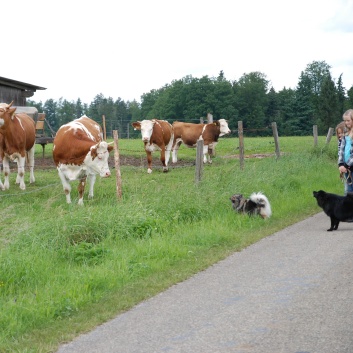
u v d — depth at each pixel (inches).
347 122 425.4
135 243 380.5
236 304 255.1
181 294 277.6
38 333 238.1
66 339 228.7
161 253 356.5
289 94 4463.6
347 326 218.8
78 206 497.4
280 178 610.5
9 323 248.4
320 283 278.7
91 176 574.9
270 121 4261.8
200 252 365.1
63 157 549.0
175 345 211.6
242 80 4382.4
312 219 467.5
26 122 662.5
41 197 587.8
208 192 496.4
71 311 263.6
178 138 939.3
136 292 285.4
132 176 730.2
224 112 3887.8
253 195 466.0
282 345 203.9
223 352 201.2
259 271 309.4
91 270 320.2
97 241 389.7
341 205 406.3
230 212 466.0
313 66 5344.5
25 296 284.2
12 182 689.0
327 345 201.5
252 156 1008.2
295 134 3983.8
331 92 3981.3
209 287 285.7
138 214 422.9
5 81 958.4
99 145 542.9
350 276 287.7
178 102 3949.3
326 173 709.9
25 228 382.3
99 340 224.1
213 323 232.4
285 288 274.4
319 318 229.5
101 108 5374.0
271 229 427.8
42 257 344.2
